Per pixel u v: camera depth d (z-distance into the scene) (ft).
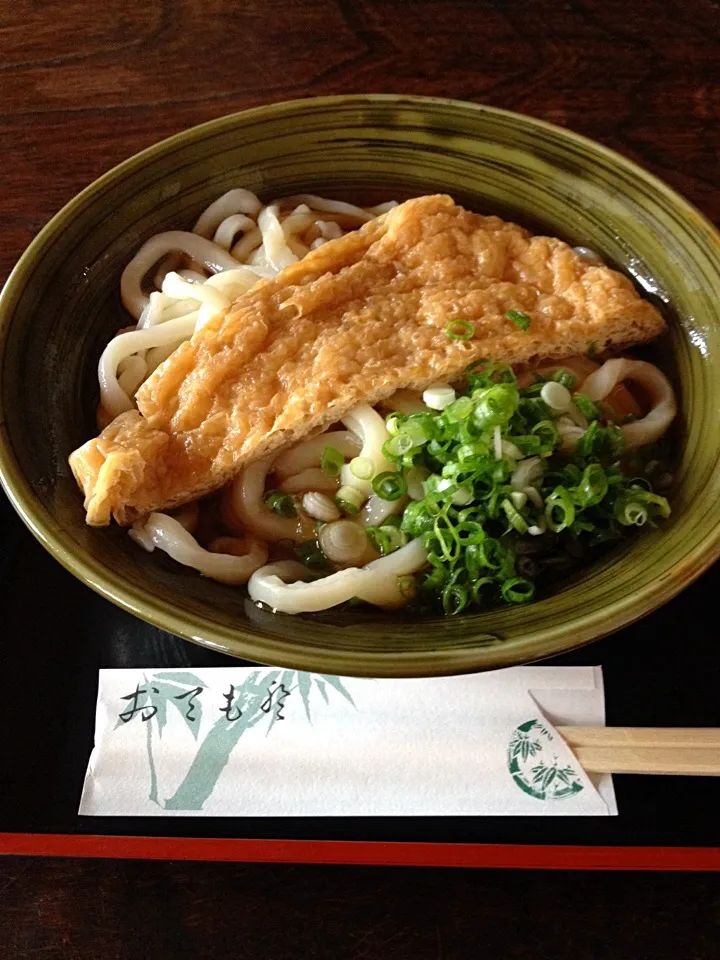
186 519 0.82
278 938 0.68
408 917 0.69
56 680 0.78
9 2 1.09
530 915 0.69
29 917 0.69
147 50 1.06
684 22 1.07
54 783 0.73
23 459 0.74
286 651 0.65
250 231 0.95
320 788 0.71
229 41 1.06
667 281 0.86
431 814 0.70
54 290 0.84
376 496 0.81
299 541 0.84
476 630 0.69
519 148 0.90
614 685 0.76
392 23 1.07
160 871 0.70
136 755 0.73
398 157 0.93
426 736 0.73
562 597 0.72
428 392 0.79
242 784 0.72
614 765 0.72
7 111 1.03
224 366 0.80
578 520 0.76
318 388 0.78
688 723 0.75
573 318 0.83
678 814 0.71
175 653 0.78
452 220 0.88
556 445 0.77
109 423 0.85
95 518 0.75
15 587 0.82
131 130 1.01
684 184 0.96
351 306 0.84
